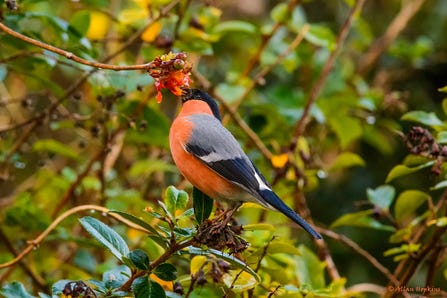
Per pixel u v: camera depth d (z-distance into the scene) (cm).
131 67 637
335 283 862
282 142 1230
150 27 1024
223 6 1555
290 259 925
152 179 1228
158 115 1070
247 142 1209
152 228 646
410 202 932
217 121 839
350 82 1429
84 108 1238
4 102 1059
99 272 941
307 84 1355
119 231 1101
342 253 1388
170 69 634
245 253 802
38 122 1032
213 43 1422
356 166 1470
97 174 1154
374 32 1659
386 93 1413
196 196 680
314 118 1276
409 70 1516
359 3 1179
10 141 1168
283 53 1201
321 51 1361
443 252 988
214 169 790
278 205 772
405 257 905
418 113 866
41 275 1082
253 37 1385
